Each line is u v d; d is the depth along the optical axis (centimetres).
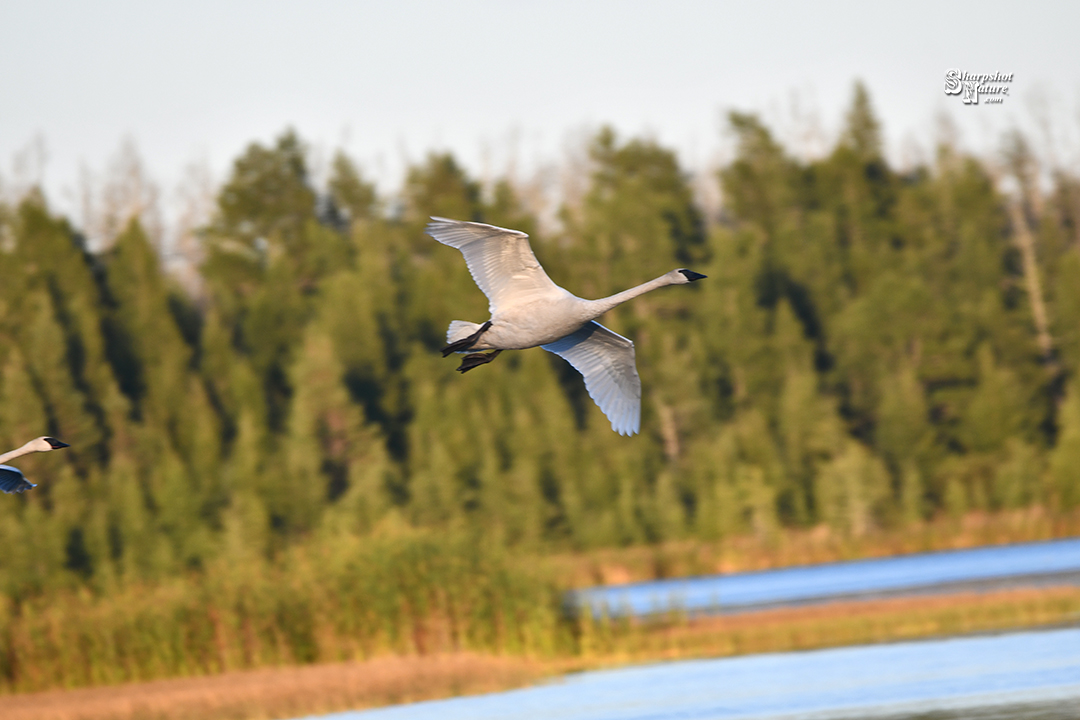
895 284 6912
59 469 5881
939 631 2859
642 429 6378
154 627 2762
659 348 6619
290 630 2739
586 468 6038
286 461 5909
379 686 2362
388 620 2727
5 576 4875
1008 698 2045
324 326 6825
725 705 2139
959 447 6631
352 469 5944
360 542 2877
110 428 6300
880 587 3991
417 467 6091
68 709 2322
